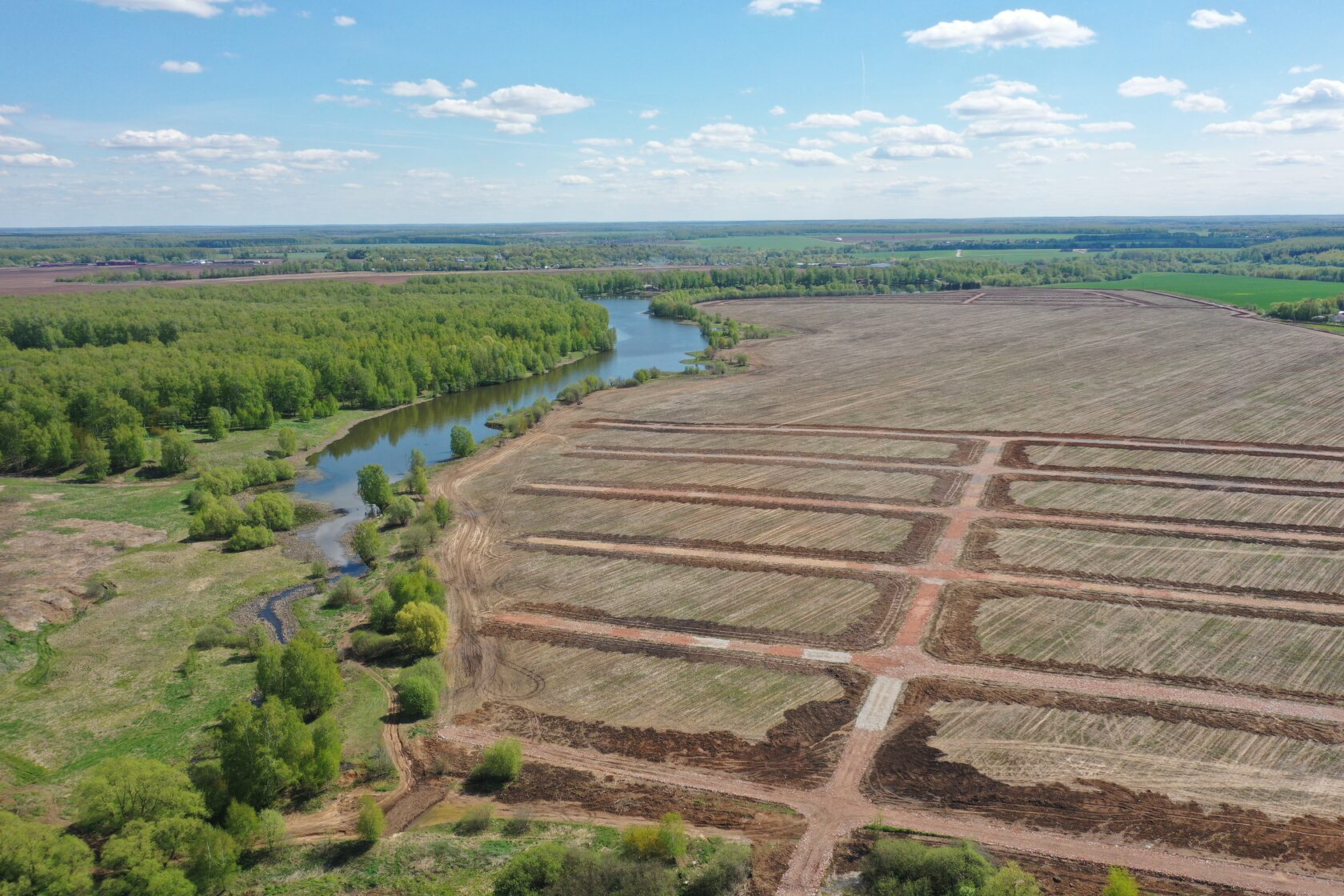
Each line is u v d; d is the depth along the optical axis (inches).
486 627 2605.8
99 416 4515.3
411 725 2121.1
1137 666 2267.5
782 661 2354.8
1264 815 1713.8
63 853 1497.3
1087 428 4566.9
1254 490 3555.6
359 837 1716.3
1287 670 2230.6
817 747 1978.3
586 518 3494.1
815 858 1627.7
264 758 1758.1
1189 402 5049.2
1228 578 2763.3
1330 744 1929.1
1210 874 1565.0
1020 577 2817.4
